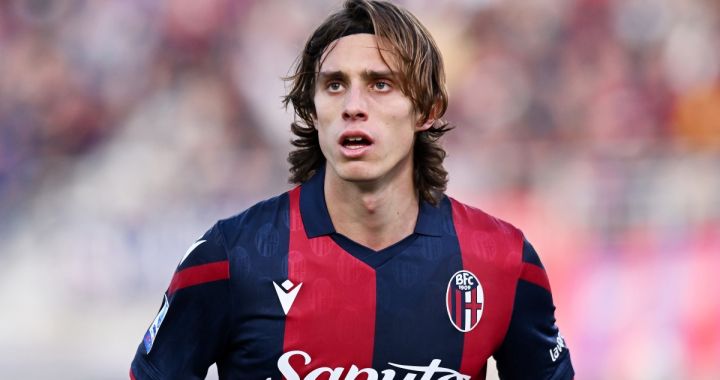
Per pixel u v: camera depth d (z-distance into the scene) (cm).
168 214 3400
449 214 988
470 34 3928
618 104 3722
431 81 955
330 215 955
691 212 2839
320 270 939
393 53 907
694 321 2677
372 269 942
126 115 4038
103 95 4100
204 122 3916
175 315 943
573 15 3856
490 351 970
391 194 942
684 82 3759
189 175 3559
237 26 4072
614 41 3809
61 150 4044
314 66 968
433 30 3969
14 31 4297
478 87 3841
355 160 896
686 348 2658
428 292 946
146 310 3259
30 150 4066
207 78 4028
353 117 894
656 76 3759
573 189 2991
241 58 4025
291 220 961
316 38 955
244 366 942
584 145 3044
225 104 3975
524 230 3031
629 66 3775
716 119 3719
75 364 3097
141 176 3616
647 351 2670
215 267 936
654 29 3809
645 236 2847
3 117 4144
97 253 3353
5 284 3425
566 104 3744
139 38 4144
